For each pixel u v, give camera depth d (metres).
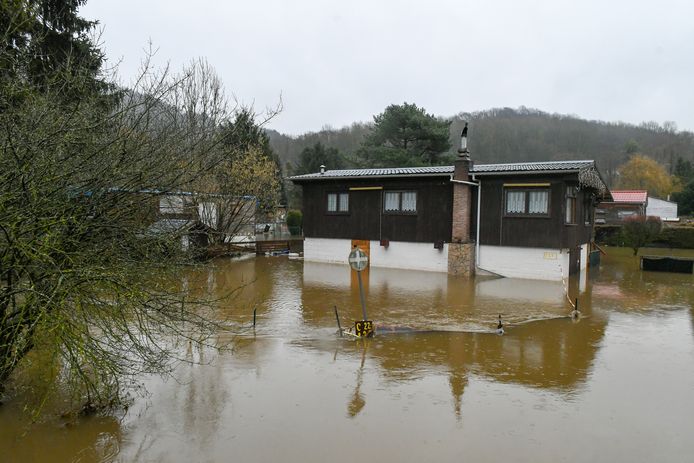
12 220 5.48
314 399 7.06
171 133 9.89
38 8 8.95
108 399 6.61
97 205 6.23
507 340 10.20
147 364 7.02
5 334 6.05
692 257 27.66
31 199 5.62
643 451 5.70
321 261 23.14
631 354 9.32
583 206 21.66
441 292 15.77
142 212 7.23
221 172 19.98
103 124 6.44
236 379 7.80
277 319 11.95
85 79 6.97
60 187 5.87
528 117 78.06
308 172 46.47
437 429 6.18
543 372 8.27
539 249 18.22
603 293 15.95
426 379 7.89
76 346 5.62
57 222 5.54
